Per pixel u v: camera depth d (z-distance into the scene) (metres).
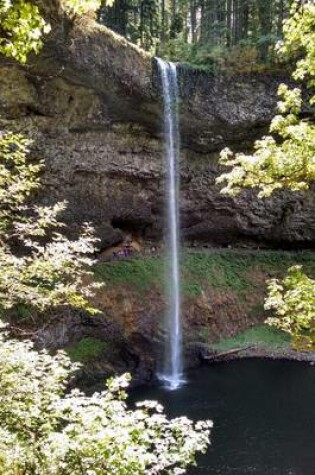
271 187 8.27
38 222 8.42
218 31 31.41
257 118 25.17
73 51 18.11
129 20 39.34
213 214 29.17
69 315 19.69
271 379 20.81
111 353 21.14
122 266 25.33
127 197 25.98
